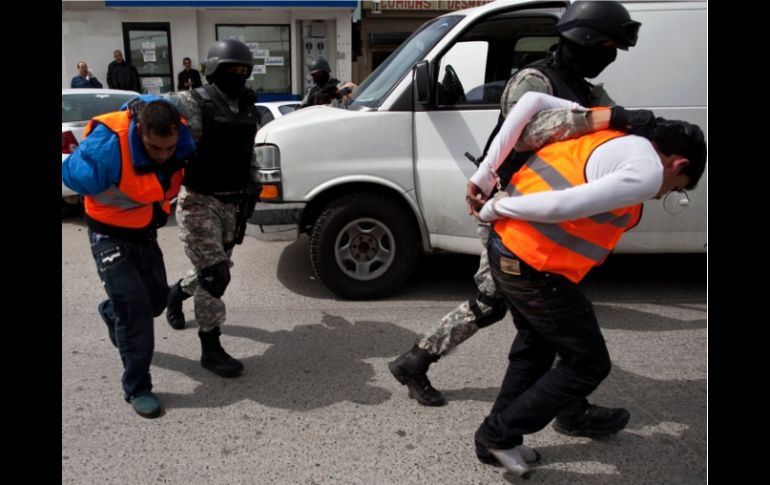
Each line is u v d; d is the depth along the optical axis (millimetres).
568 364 2367
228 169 3322
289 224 4441
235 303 4621
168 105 2727
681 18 4215
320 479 2580
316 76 7262
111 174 2758
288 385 3371
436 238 4496
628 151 2068
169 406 3143
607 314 4449
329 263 4523
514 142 2379
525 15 4316
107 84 14023
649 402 3211
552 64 2707
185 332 4074
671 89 4230
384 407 3150
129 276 2979
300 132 4359
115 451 2750
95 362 3615
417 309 4516
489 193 2482
